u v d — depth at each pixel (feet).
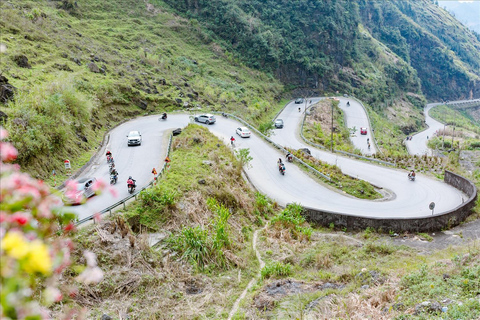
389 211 87.92
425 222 75.41
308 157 125.18
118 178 84.58
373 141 206.90
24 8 191.11
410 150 242.58
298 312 43.65
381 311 39.96
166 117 152.25
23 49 135.95
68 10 232.94
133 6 286.46
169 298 49.67
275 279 55.62
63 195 10.31
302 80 331.57
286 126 199.00
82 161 94.94
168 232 62.85
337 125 229.04
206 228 66.39
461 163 149.18
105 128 130.11
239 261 60.64
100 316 44.11
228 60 290.35
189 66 237.86
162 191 69.21
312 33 353.72
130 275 51.26
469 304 34.88
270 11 350.64
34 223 8.85
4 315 5.83
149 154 103.96
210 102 191.72
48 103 94.53
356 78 366.43
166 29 281.33
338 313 41.50
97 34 214.90
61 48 157.48
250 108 213.05
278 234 73.77
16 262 5.96
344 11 387.14
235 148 128.16
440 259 55.11
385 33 539.29
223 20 315.37
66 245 9.57
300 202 93.66
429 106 491.72
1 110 81.61
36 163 78.79
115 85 152.05
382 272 51.85
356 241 71.15
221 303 49.47
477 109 550.77
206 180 80.94
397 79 452.76
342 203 93.09
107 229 56.70
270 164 118.62
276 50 320.29
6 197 8.36
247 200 86.63
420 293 40.93
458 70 572.92
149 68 199.62
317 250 66.18
